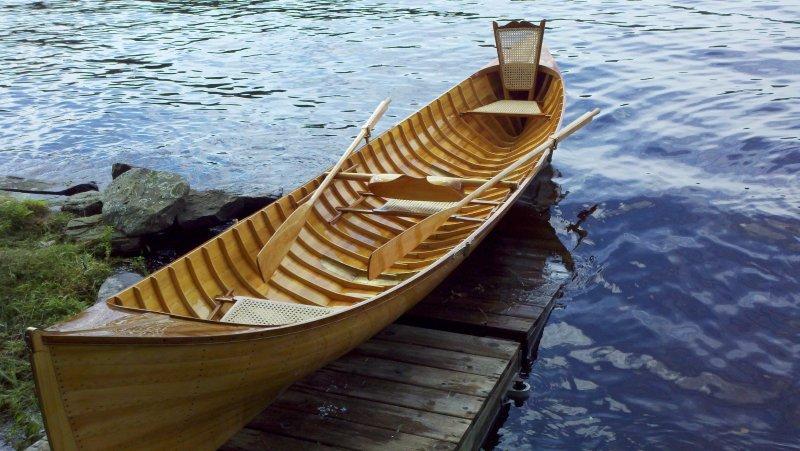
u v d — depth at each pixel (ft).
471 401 16.25
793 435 16.80
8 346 18.40
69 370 11.36
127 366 11.95
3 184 29.96
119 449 12.60
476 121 30.73
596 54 48.08
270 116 39.50
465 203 20.47
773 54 45.42
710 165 30.76
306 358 15.19
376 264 17.43
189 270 16.52
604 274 23.35
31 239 24.44
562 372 19.25
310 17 62.85
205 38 57.06
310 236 20.75
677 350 19.88
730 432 16.98
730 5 60.23
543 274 22.70
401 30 56.95
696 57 46.03
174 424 13.30
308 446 15.11
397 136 26.63
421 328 19.40
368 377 17.29
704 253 24.26
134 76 47.75
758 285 22.49
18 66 50.72
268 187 30.17
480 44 52.13
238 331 13.32
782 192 27.86
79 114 40.60
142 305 14.84
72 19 65.77
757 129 33.76
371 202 23.77
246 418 15.14
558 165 31.73
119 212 25.11
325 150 34.53
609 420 17.60
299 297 18.20
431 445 14.93
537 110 29.96
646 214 26.99
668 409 17.84
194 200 26.71
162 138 36.70
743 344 19.98
